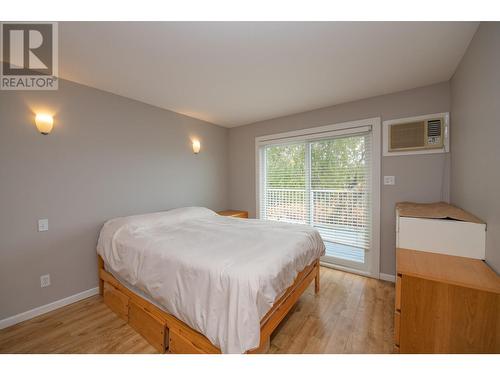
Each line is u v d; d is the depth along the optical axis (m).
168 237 1.94
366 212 2.76
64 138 2.13
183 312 1.33
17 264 1.86
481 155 1.46
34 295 1.95
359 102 2.75
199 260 1.41
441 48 1.69
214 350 1.23
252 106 3.00
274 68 1.98
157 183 2.99
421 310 1.26
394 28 1.45
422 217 1.68
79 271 2.23
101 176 2.41
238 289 1.18
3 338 1.66
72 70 1.98
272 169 3.67
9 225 1.83
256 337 1.15
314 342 1.61
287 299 1.68
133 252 1.79
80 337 1.67
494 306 1.10
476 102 1.52
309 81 2.25
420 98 2.37
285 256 1.58
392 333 1.70
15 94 1.86
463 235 1.53
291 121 3.35
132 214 2.70
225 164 4.12
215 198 3.92
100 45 1.61
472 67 1.58
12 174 1.84
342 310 2.02
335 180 3.00
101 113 2.41
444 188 2.26
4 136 1.80
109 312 2.01
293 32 1.49
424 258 1.51
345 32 1.49
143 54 1.74
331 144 3.03
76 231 2.21
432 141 2.30
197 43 1.60
